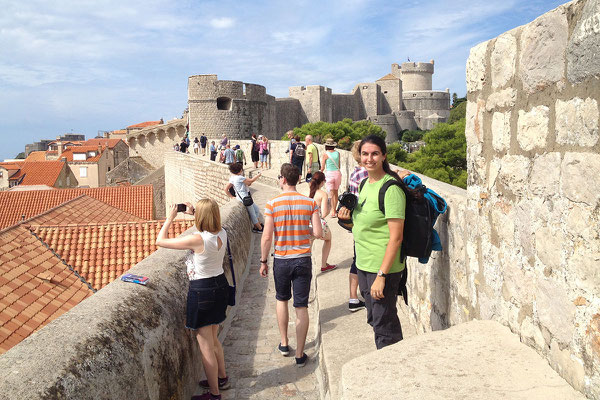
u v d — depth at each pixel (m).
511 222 2.62
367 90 94.19
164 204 50.78
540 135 2.31
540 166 2.31
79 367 2.58
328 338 4.28
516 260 2.57
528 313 2.46
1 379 2.30
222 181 21.44
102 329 2.98
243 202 9.88
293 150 16.53
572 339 2.06
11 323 8.14
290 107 78.06
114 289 3.65
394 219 3.20
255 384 4.38
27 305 8.84
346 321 4.68
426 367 2.36
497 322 2.81
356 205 3.56
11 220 27.95
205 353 3.88
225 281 3.92
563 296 2.13
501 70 2.71
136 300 3.56
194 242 3.72
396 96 98.69
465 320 3.31
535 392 2.06
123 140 87.88
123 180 65.44
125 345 3.05
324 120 82.12
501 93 2.72
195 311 3.79
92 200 18.62
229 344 5.39
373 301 3.42
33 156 86.94
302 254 4.53
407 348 2.60
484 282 2.99
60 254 11.10
